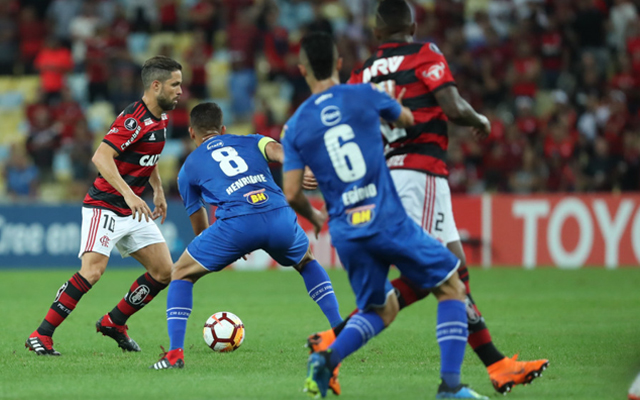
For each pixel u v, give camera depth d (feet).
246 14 248.52
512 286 150.10
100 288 150.30
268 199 73.05
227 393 58.03
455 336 55.21
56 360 74.69
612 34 252.62
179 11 272.10
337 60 57.57
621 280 159.74
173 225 188.96
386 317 56.85
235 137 75.10
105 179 76.43
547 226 189.67
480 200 192.65
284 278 172.55
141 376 65.51
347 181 54.85
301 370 68.80
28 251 186.70
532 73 234.17
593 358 74.54
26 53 262.47
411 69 61.87
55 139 226.38
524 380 58.34
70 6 265.34
